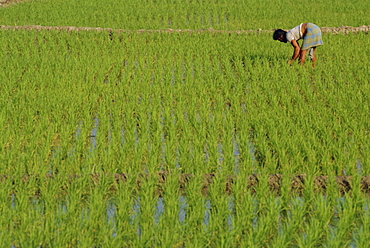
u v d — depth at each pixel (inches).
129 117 776.3
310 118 767.1
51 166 636.1
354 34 1392.7
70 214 502.9
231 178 593.3
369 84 959.0
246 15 1721.2
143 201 527.5
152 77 1034.1
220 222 493.7
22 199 522.6
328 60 1116.5
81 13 1706.4
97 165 629.6
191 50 1193.4
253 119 769.6
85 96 884.6
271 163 622.5
